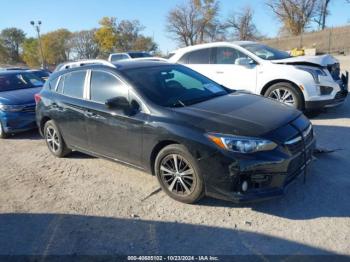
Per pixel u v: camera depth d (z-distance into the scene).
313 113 7.67
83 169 5.38
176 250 3.24
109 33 71.81
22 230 3.78
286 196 3.96
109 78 4.78
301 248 3.11
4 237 3.67
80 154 6.11
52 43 82.25
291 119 3.89
